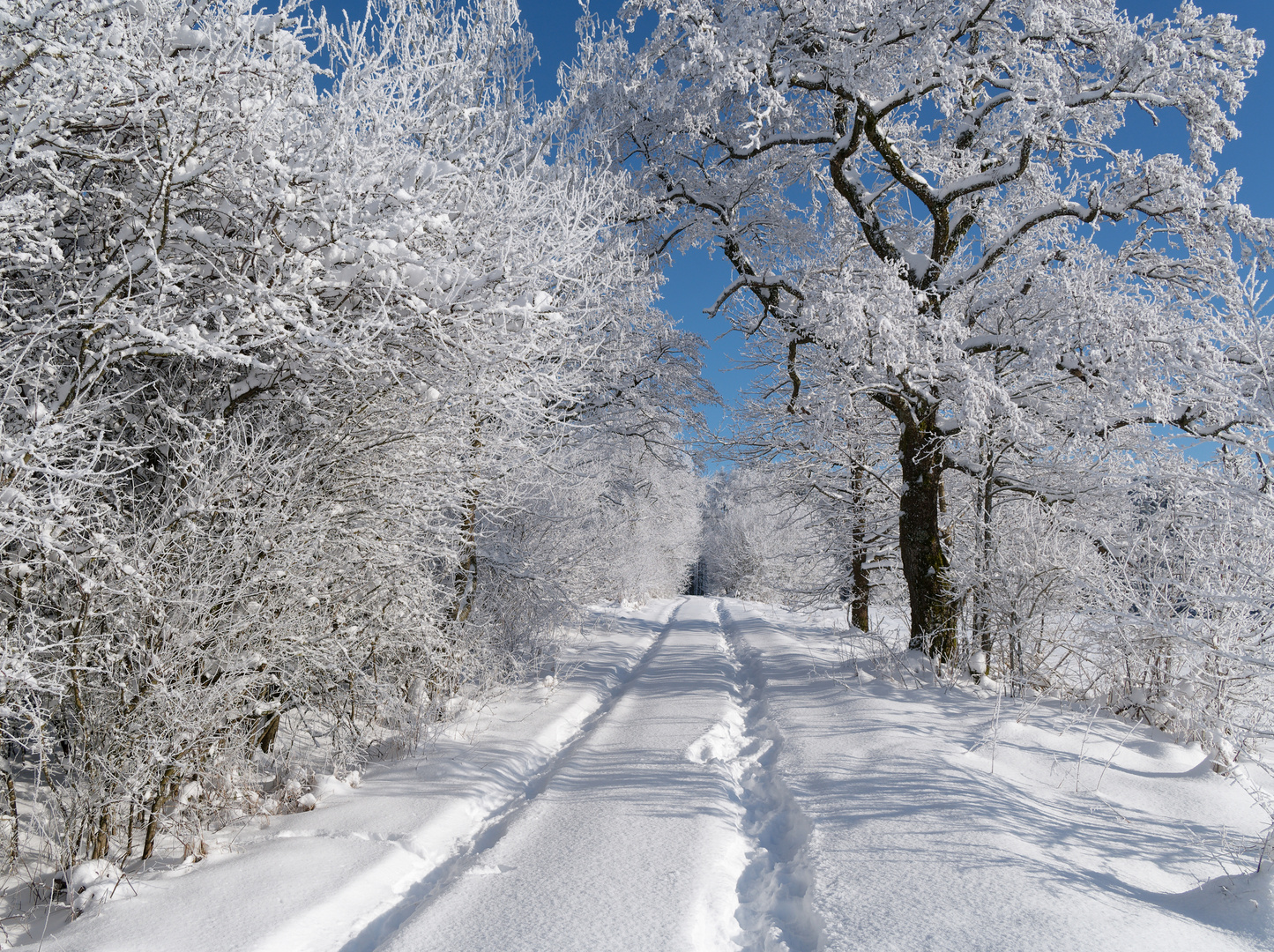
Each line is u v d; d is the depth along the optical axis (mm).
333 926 3117
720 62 8234
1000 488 8625
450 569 7301
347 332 4250
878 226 9414
